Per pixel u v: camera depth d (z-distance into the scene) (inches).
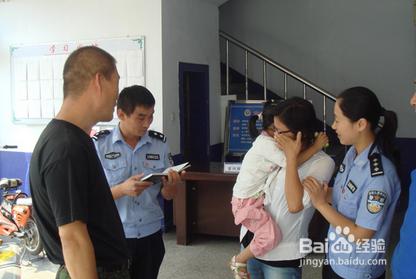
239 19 281.9
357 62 257.9
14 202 158.6
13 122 213.3
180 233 168.7
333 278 71.4
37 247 148.0
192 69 208.8
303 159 71.2
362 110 65.6
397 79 249.8
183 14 199.3
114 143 89.4
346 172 71.0
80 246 53.0
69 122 56.7
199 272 142.9
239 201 74.4
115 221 61.3
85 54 58.0
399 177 66.7
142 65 184.4
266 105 84.1
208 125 226.5
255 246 72.0
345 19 258.2
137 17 184.5
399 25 246.4
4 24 210.1
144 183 81.6
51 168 53.1
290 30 271.7
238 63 281.6
